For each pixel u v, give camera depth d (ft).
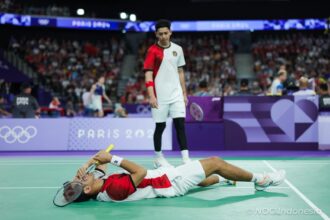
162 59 18.51
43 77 80.84
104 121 31.12
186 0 96.53
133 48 100.58
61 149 30.76
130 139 30.58
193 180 13.33
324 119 28.94
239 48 99.71
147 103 57.77
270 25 92.32
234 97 29.68
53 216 11.11
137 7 96.99
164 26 18.34
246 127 29.50
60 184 16.15
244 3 95.35
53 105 55.11
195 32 101.04
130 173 12.85
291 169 19.48
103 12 96.37
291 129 29.09
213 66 89.15
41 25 85.25
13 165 21.93
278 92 33.06
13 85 74.08
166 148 30.14
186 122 29.89
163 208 11.85
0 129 31.07
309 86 36.45
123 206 12.17
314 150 28.89
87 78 82.74
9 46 85.97
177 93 18.83
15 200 13.23
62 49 91.97
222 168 13.43
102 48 97.45
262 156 25.99
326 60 88.63
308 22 90.89
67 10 89.56
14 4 86.94
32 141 30.94
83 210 11.74
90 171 12.89
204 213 11.23
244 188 14.71
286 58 92.02
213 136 29.73
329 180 16.34
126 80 88.53
